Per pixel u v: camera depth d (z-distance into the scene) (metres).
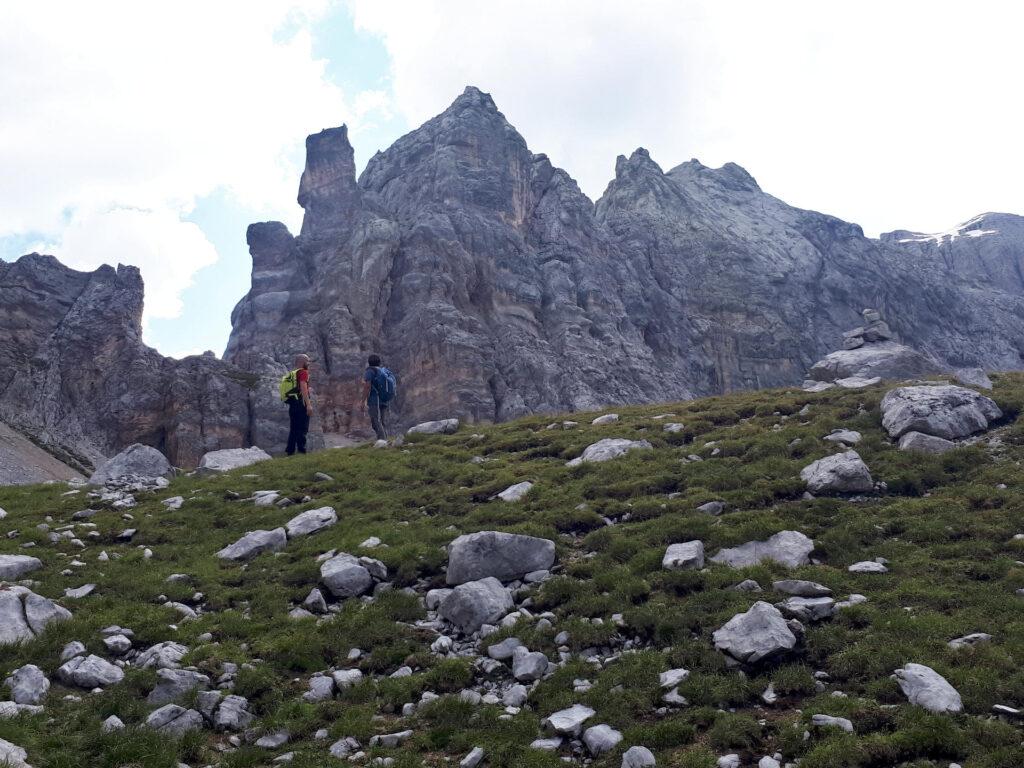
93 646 14.45
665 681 12.76
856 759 10.22
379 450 31.61
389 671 14.45
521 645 14.56
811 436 24.83
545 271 170.38
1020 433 23.25
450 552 18.20
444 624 16.16
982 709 11.11
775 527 18.22
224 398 107.75
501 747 11.42
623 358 159.25
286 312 148.12
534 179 198.50
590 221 194.25
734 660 13.12
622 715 11.98
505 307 157.00
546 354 150.25
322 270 154.25
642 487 22.75
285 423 107.38
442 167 177.25
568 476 24.88
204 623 16.03
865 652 12.78
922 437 22.97
